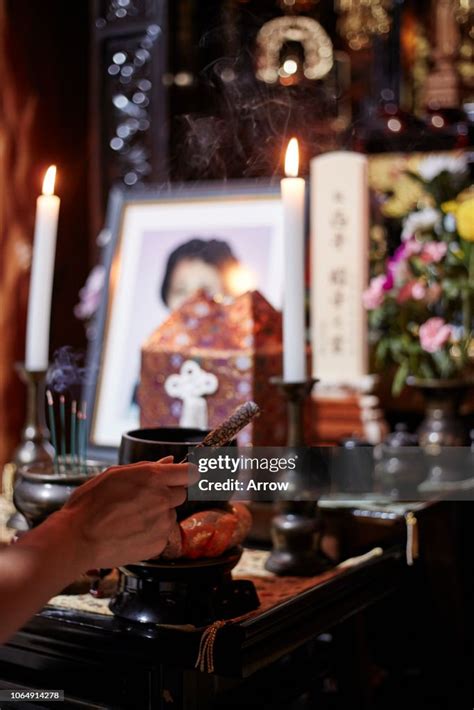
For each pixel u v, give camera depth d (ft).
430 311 5.87
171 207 5.84
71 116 9.32
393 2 9.32
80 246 9.39
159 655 3.33
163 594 3.45
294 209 4.14
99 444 5.58
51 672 3.61
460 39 9.11
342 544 4.66
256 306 4.79
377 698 5.94
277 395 4.79
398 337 5.87
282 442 4.83
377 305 5.78
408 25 9.34
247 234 5.59
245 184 5.68
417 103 9.31
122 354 5.70
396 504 4.90
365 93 9.86
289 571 4.04
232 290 5.55
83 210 9.43
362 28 9.45
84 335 9.35
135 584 3.53
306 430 5.19
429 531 5.11
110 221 5.99
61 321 9.11
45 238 5.13
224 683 4.05
